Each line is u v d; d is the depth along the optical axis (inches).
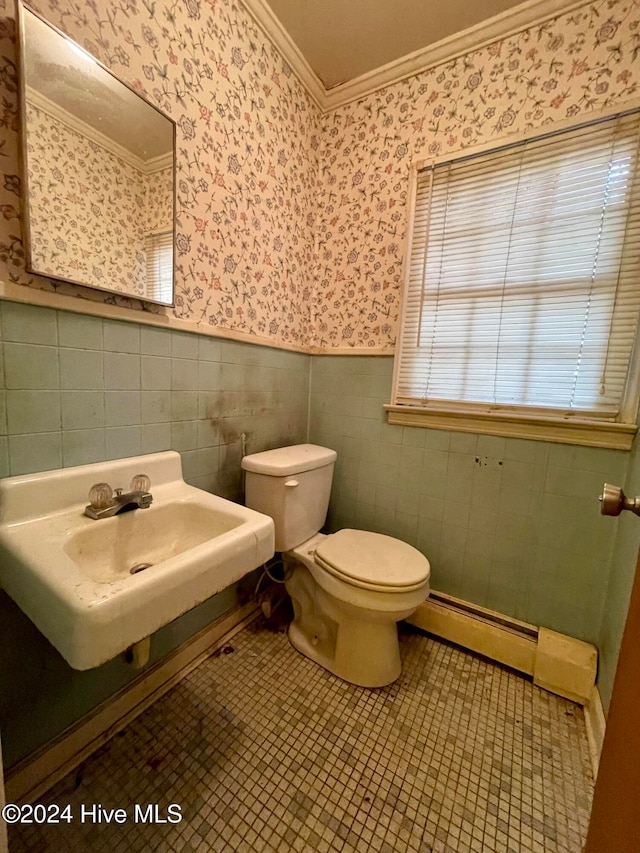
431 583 59.7
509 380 51.8
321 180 64.9
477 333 53.6
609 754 19.5
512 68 47.3
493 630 51.8
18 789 32.2
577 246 45.9
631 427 42.9
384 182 58.3
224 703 43.6
